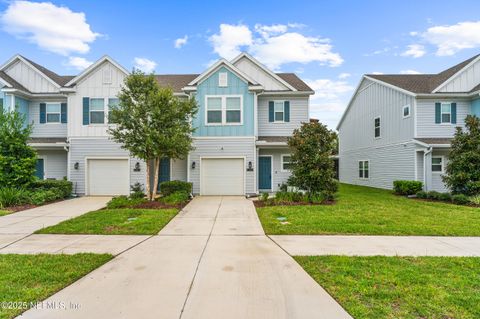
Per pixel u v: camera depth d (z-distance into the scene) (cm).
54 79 1589
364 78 1988
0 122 1118
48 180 1308
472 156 1102
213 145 1379
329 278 397
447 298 338
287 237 625
